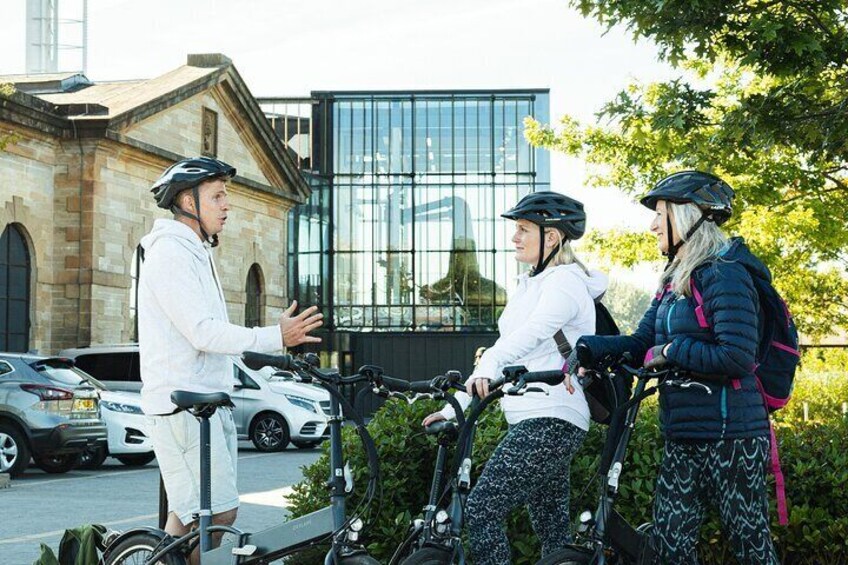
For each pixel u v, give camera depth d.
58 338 31.23
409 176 54.91
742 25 10.48
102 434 18.02
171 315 5.25
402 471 6.57
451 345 53.56
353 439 6.60
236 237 40.03
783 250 19.58
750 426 4.59
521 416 5.08
